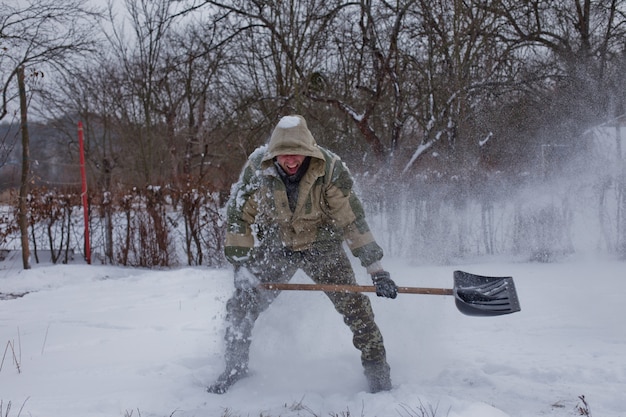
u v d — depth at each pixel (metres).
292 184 3.84
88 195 11.82
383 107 13.23
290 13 12.70
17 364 4.39
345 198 3.90
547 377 4.04
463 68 11.48
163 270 10.91
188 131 19.83
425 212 11.06
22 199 10.54
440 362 4.47
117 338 5.50
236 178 12.38
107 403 3.60
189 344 5.22
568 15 13.27
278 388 3.99
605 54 12.79
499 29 12.61
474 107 11.92
